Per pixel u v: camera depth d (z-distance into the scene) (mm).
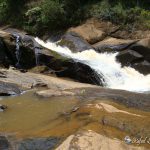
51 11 27109
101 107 9523
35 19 28375
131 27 25156
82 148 7082
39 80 15141
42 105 10906
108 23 25781
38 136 7992
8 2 31453
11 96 12430
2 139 7867
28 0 30875
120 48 22219
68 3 27641
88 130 7848
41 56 18531
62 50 23359
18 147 7453
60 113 9695
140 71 20562
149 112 9938
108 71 18953
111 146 7207
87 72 17734
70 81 16609
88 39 24422
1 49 18312
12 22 30297
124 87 17562
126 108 10172
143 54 21484
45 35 26984
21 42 18969
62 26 27000
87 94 12008
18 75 15617
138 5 27188
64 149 7105
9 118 9703
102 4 27266
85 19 26688
